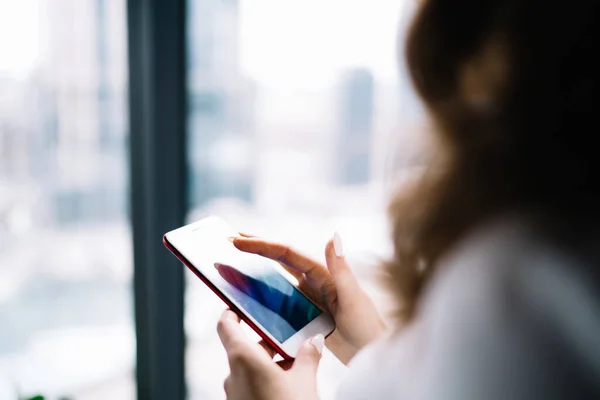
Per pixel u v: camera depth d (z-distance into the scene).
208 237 0.66
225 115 1.06
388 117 1.04
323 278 0.65
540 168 0.29
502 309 0.27
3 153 1.02
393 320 0.38
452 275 0.29
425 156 0.33
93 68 1.02
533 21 0.28
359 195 1.08
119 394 1.15
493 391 0.26
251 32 1.04
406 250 0.35
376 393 0.34
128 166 1.07
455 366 0.27
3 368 1.09
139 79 1.03
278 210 1.10
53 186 1.05
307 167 1.08
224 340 0.49
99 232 1.08
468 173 0.31
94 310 1.11
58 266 1.08
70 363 1.11
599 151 0.29
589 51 0.28
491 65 0.30
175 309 1.11
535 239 0.28
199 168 1.08
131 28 1.01
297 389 0.45
